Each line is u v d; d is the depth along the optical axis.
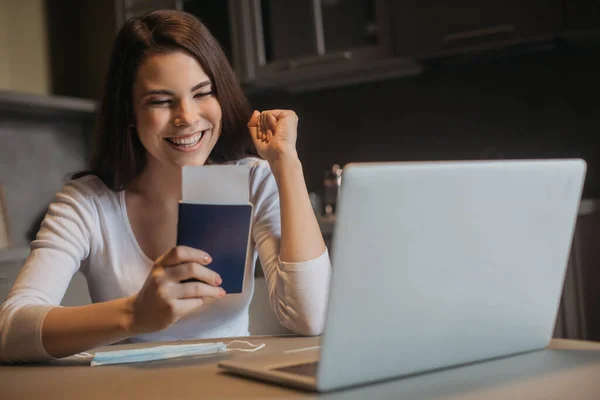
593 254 2.38
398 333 0.72
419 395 0.68
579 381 0.72
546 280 0.85
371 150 3.15
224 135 1.42
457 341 0.78
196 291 0.90
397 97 3.09
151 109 1.27
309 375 0.72
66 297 2.33
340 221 0.65
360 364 0.70
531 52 2.73
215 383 0.77
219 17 3.19
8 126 3.30
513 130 2.81
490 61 2.85
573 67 2.67
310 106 3.31
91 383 0.82
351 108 3.21
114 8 3.48
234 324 1.41
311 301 1.14
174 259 0.89
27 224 3.36
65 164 3.57
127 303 0.95
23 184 3.36
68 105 3.21
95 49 3.76
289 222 1.17
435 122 2.99
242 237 0.89
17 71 3.52
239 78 3.12
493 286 0.79
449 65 2.92
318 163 3.29
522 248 0.80
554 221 0.83
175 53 1.26
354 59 2.84
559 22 2.40
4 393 0.80
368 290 0.68
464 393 0.68
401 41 2.74
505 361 0.84
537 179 0.80
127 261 1.42
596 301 2.39
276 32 3.05
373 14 2.81
